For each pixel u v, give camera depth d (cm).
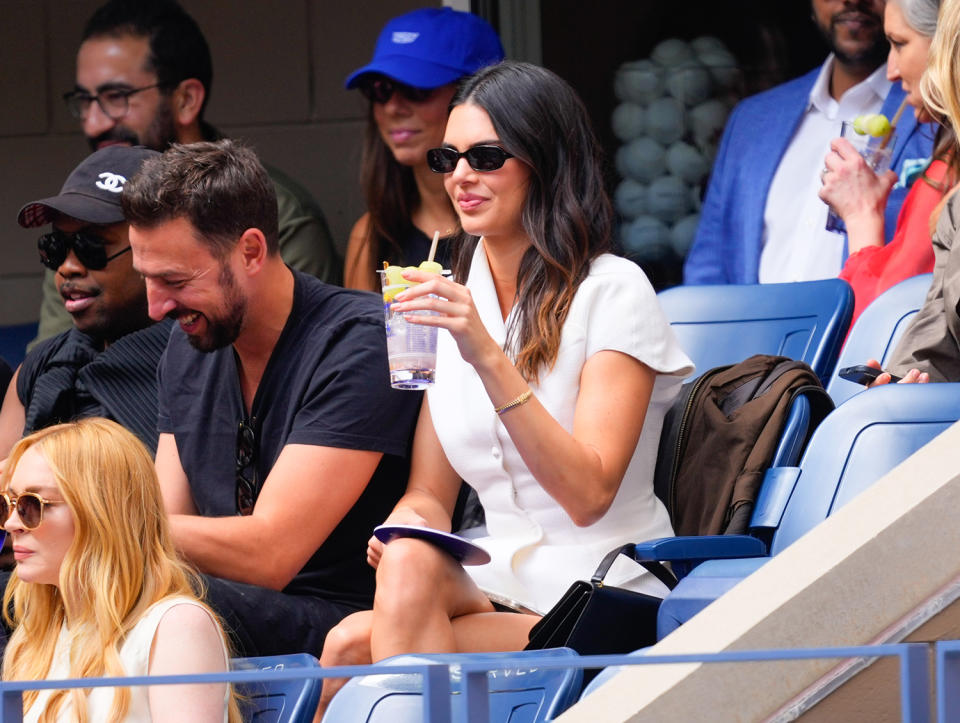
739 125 1956
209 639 962
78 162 2428
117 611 962
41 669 991
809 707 722
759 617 729
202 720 918
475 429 1201
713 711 718
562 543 1184
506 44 2195
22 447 1009
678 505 1234
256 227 1257
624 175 2111
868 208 1602
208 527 1205
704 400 1241
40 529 983
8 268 2414
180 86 2053
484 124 1205
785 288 1411
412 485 1265
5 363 1673
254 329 1278
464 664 585
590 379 1174
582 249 1205
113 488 982
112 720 930
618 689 744
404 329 1083
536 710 895
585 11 2148
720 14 2055
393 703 934
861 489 1094
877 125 1608
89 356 1528
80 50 2053
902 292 1364
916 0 1465
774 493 1152
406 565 1060
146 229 1238
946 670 570
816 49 1981
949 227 1259
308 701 933
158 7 2045
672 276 2088
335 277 2006
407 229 1838
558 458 1110
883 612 734
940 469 768
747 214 1916
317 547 1236
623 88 2116
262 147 2386
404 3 2350
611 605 1050
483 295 1241
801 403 1198
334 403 1246
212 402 1319
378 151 1833
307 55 2373
